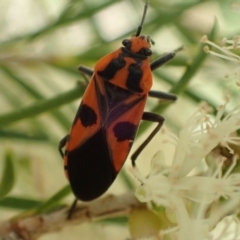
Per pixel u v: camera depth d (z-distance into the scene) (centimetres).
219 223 6
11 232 6
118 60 6
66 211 6
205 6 7
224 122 5
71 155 6
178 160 5
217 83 6
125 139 6
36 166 7
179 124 7
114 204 6
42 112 6
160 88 7
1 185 6
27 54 7
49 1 7
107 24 7
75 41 7
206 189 5
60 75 7
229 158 6
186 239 5
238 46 6
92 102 6
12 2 7
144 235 6
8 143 6
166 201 5
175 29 7
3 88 7
